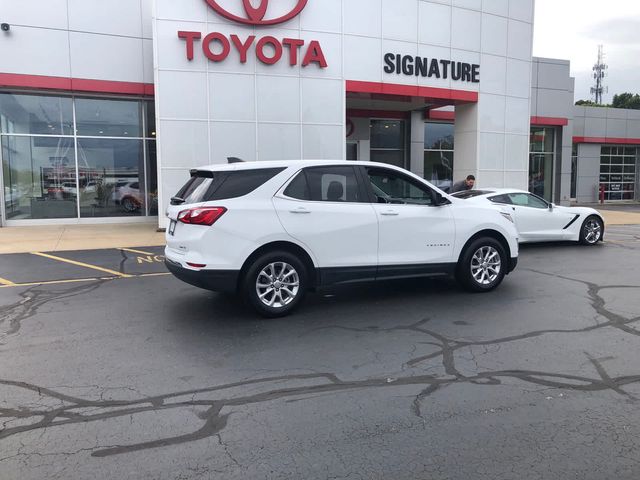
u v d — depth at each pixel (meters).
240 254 5.98
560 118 25.19
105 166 16.94
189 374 4.62
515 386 4.32
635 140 31.62
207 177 6.26
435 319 6.23
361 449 3.38
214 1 14.09
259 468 3.17
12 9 15.05
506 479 3.05
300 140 15.25
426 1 16.59
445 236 7.12
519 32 18.48
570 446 3.40
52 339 5.59
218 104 14.48
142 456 3.30
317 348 5.27
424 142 22.05
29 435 3.56
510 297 7.28
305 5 14.99
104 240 13.09
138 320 6.28
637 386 4.31
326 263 6.44
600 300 7.08
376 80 16.06
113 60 16.08
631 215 22.67
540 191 26.00
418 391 4.25
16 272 9.22
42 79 15.46
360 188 6.70
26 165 16.19
